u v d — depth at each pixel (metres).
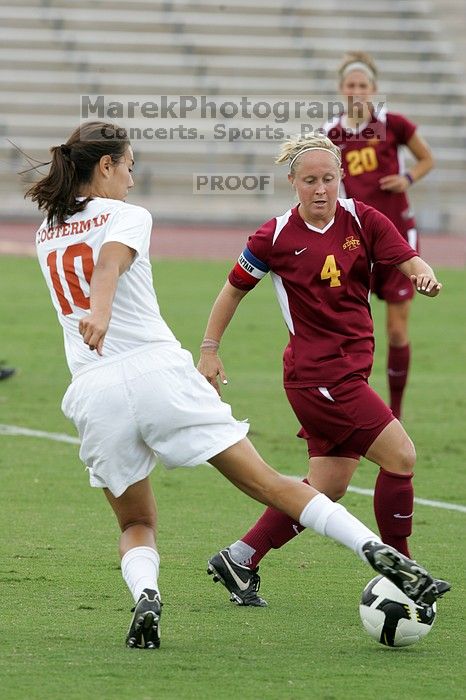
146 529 16.62
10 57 124.94
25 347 52.16
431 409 39.69
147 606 15.36
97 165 16.09
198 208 114.38
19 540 22.66
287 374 18.52
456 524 24.78
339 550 22.52
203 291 72.25
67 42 127.75
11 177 114.25
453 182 121.06
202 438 15.57
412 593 14.91
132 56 127.44
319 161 17.73
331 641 16.42
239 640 16.34
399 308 35.50
